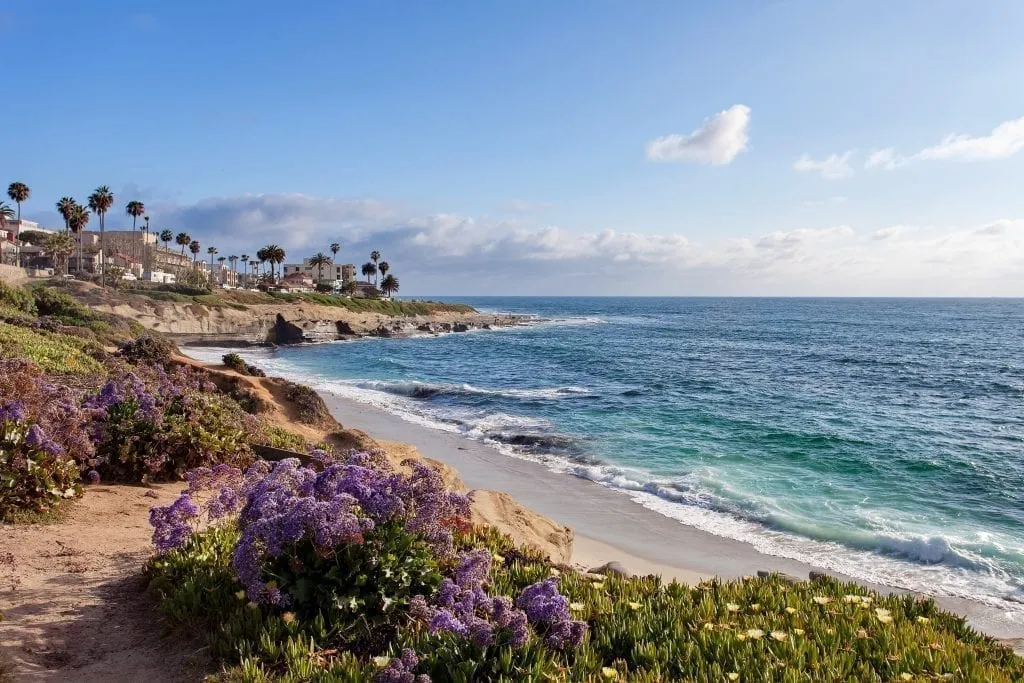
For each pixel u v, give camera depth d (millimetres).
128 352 27109
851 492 17734
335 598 5148
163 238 146375
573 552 12938
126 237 132500
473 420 29062
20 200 109188
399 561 5527
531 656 4719
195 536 6699
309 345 83562
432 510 5578
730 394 38125
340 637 5141
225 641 5070
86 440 10117
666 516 15648
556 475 19453
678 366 55469
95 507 8938
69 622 5590
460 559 6137
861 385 43156
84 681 4695
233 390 22938
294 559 5223
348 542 5145
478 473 19578
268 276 164875
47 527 7930
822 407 33406
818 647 5328
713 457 21797
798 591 6789
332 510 5094
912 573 12305
